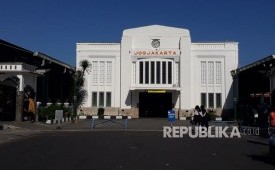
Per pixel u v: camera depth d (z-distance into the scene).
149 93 51.47
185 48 50.56
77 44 51.91
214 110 49.81
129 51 50.88
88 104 51.25
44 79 39.25
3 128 25.72
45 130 27.34
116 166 11.47
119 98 51.25
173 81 50.31
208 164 11.98
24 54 36.09
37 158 13.21
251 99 45.38
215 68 51.12
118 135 23.81
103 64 51.78
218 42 51.16
